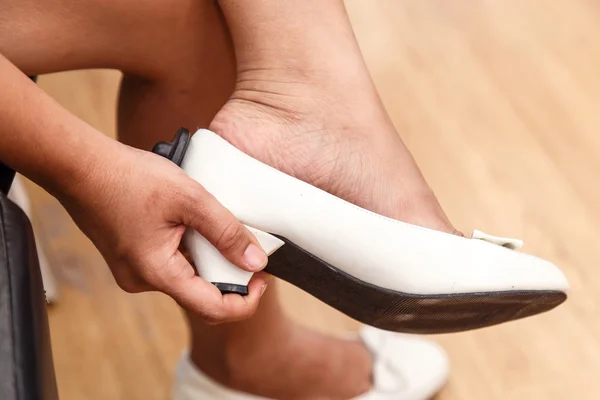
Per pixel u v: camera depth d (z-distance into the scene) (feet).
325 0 2.57
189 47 2.64
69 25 2.43
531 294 2.63
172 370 3.90
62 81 5.07
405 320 2.65
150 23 2.52
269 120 2.54
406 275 2.49
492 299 2.57
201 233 2.26
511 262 2.61
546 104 4.86
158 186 2.16
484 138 4.71
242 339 3.29
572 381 3.76
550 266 2.72
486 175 4.54
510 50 5.15
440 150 4.66
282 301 4.15
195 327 3.29
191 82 2.73
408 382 3.69
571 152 4.62
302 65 2.54
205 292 2.27
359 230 2.45
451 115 4.83
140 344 3.98
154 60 2.62
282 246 2.43
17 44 2.39
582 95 4.89
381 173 2.58
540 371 3.81
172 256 2.24
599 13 5.34
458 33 5.27
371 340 3.84
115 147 2.16
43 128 2.02
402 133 4.76
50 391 1.64
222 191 2.38
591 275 4.10
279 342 3.42
